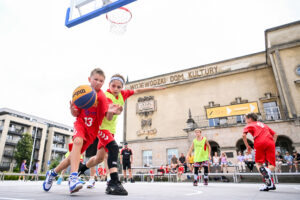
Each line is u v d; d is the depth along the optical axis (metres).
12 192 2.60
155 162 20.19
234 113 17.38
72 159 2.46
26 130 49.47
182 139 19.84
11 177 16.94
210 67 21.05
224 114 17.67
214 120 19.22
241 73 19.59
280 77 16.36
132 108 23.59
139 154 21.17
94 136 2.83
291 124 14.47
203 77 20.78
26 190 3.02
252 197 2.24
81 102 2.43
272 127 14.89
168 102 21.94
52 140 55.66
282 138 16.20
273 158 3.63
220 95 19.84
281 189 3.94
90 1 6.14
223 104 19.45
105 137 2.97
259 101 18.16
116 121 3.41
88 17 6.01
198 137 6.62
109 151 2.84
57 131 57.88
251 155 12.40
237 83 19.53
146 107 22.69
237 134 15.62
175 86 22.19
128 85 24.62
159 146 20.56
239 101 18.81
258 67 18.80
